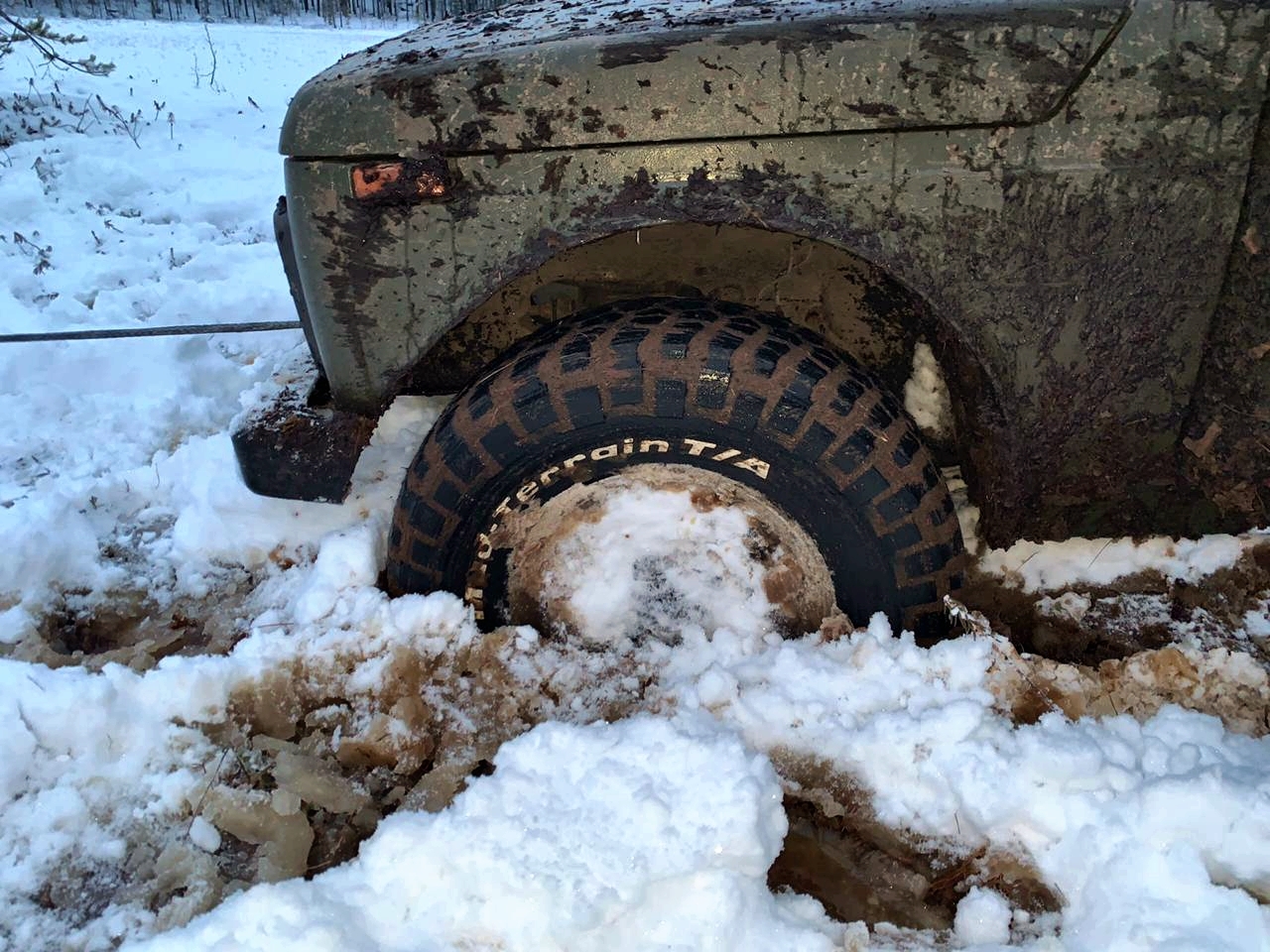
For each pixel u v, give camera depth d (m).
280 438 2.22
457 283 1.96
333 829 1.97
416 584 2.23
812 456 1.97
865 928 1.71
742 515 2.09
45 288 5.06
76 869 1.89
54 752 2.04
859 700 2.01
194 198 6.76
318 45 16.31
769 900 1.72
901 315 2.32
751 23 1.81
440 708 2.15
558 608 2.21
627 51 1.80
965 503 2.46
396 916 1.70
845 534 2.04
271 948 1.60
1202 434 2.02
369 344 2.03
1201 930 1.55
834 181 1.82
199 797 1.98
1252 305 1.87
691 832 1.71
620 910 1.67
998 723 1.91
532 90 1.82
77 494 3.02
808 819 1.98
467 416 2.03
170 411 3.61
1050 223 1.83
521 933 1.66
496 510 2.12
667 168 1.84
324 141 1.88
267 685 2.19
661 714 2.04
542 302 2.50
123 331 3.29
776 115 1.79
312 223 1.94
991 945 1.67
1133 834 1.69
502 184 1.88
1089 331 1.91
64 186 6.79
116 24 16.23
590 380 1.95
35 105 8.56
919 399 2.41
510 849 1.72
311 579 2.45
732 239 2.28
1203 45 1.72
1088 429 2.03
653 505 2.11
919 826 1.89
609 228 1.89
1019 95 1.75
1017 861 1.79
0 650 2.42
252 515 2.77
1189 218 1.81
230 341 4.36
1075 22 1.72
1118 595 2.31
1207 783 1.67
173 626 2.58
